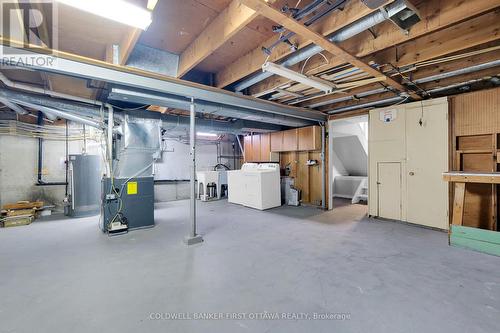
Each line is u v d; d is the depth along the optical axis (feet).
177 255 9.35
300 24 6.31
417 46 8.95
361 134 22.04
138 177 13.23
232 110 14.33
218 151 28.43
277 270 8.01
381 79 10.27
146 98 11.10
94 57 9.42
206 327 5.27
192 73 11.15
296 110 15.88
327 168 18.75
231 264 8.50
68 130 18.11
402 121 14.03
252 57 9.44
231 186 22.21
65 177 18.06
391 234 12.00
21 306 6.02
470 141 11.89
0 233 12.38
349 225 13.82
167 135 23.52
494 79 11.04
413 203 13.65
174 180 24.88
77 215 16.15
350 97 14.03
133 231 12.71
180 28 7.95
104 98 13.02
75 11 6.59
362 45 8.31
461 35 7.94
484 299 6.24
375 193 15.46
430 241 10.89
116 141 13.80
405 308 5.89
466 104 11.90
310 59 9.94
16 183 16.48
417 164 13.43
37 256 9.25
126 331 5.14
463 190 10.37
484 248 9.45
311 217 15.94
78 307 5.98
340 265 8.36
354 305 6.04
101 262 8.69
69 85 10.98
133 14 5.78
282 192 21.76
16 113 16.47
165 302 6.20
